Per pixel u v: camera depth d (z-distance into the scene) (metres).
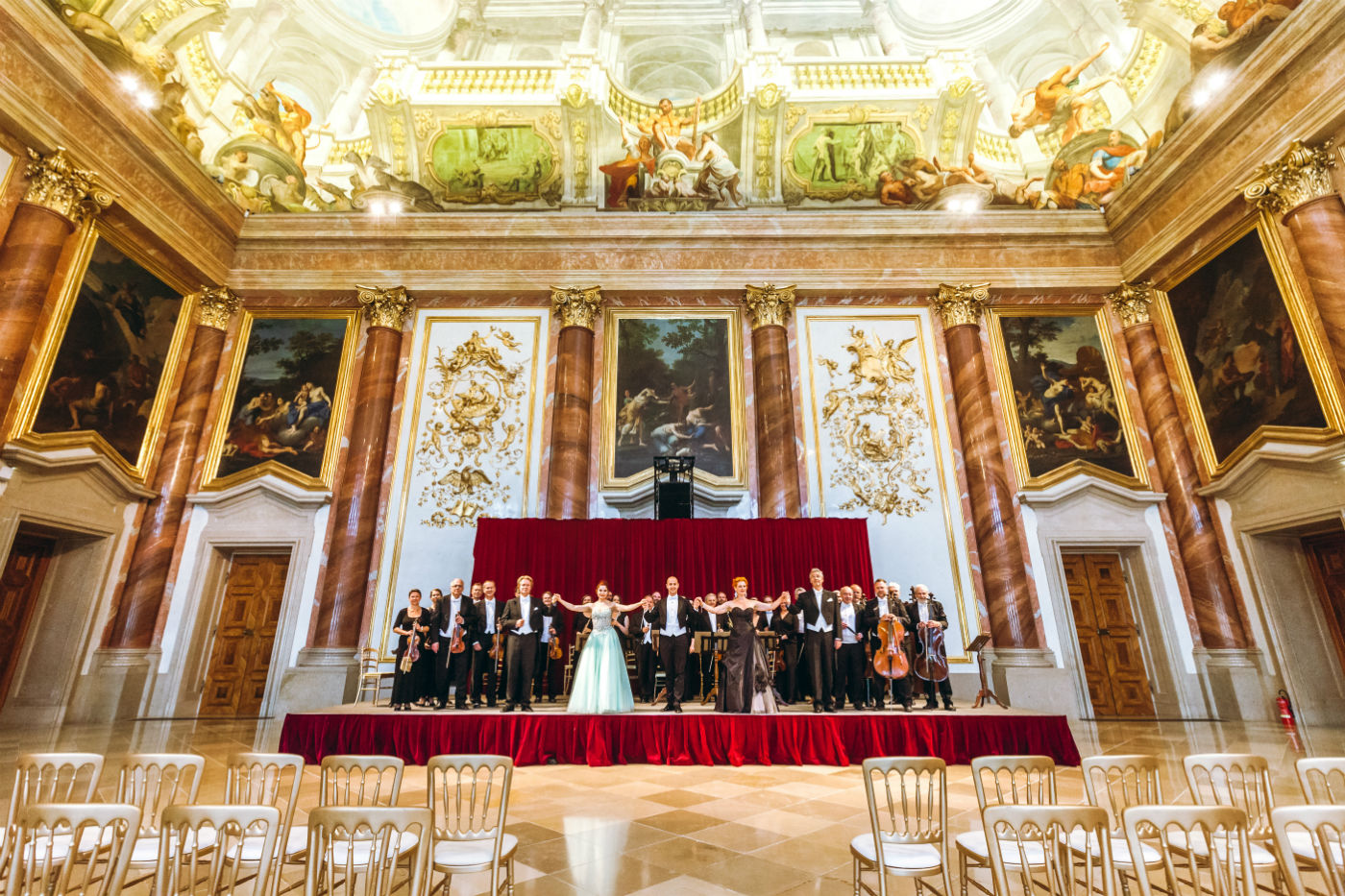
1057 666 9.38
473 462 10.51
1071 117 12.23
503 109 11.93
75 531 8.76
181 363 10.45
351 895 2.16
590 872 3.28
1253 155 8.77
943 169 12.23
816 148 12.33
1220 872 2.37
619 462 10.59
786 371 10.87
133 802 2.94
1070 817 2.09
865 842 2.91
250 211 11.54
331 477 10.34
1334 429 7.77
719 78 15.98
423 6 14.76
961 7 14.52
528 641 6.96
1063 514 10.20
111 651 8.99
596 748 6.09
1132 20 10.90
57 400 8.38
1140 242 10.75
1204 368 9.79
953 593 9.81
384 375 10.74
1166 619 9.58
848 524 9.61
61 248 8.30
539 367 11.03
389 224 11.35
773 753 6.12
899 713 6.47
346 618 9.49
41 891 2.00
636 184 12.37
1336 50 7.79
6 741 6.91
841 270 11.43
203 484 10.20
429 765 2.84
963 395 10.64
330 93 14.54
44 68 8.05
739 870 3.32
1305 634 8.70
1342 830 2.03
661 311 11.41
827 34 16.06
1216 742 7.09
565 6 15.88
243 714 9.53
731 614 6.88
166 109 9.87
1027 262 11.34
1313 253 7.94
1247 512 9.16
